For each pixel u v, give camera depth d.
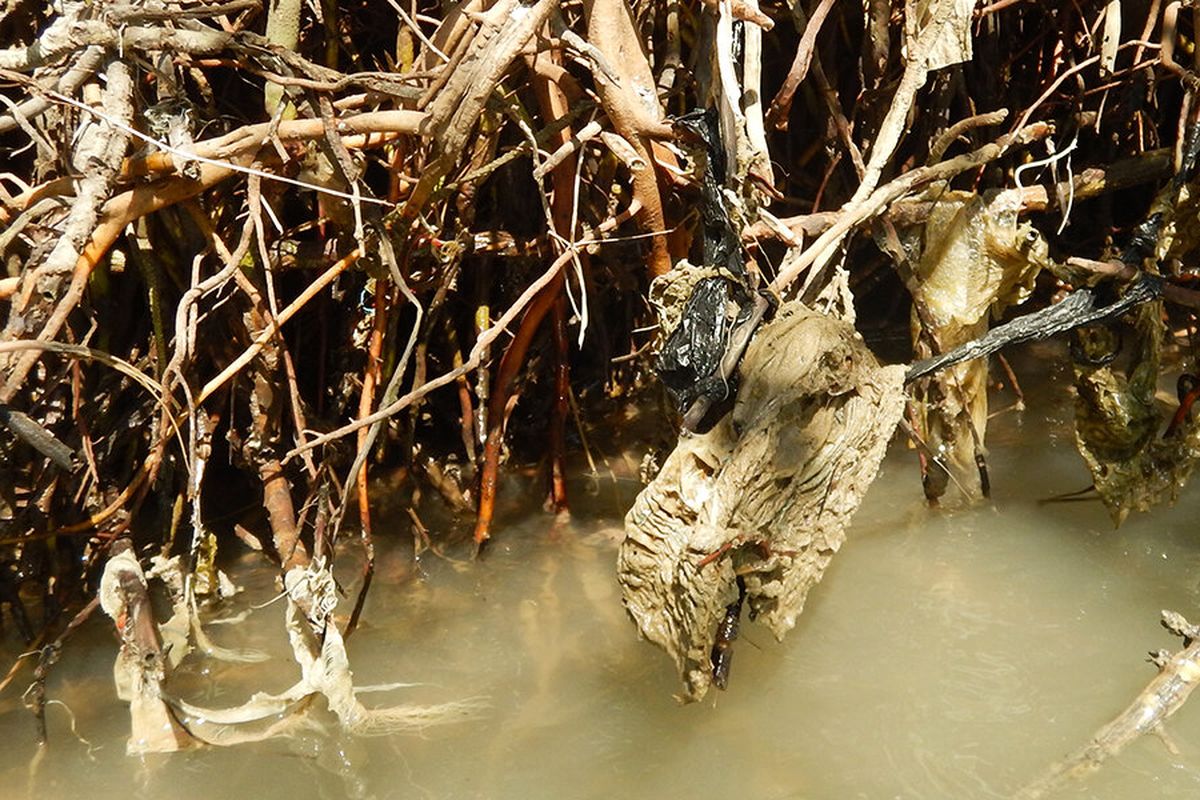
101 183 2.00
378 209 2.14
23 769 2.01
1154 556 2.25
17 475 2.23
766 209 2.25
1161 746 2.00
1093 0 2.48
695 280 2.08
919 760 1.99
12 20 2.25
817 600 2.18
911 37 2.21
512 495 2.38
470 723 2.04
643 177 2.14
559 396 2.33
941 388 2.28
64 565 2.22
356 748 2.02
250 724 2.05
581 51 2.08
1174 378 2.54
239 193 2.21
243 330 2.21
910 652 2.12
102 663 2.15
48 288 1.98
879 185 2.45
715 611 1.99
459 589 2.24
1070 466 2.40
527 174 2.34
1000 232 2.23
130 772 2.00
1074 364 2.24
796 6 2.28
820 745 2.01
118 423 2.23
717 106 2.17
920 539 2.28
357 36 2.36
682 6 2.31
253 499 2.33
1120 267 2.18
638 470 2.41
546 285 2.24
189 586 2.13
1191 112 2.30
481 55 2.02
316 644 2.08
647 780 1.98
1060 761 1.98
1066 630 2.14
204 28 2.05
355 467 2.11
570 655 2.13
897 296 2.64
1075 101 2.43
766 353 2.04
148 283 2.17
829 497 2.03
